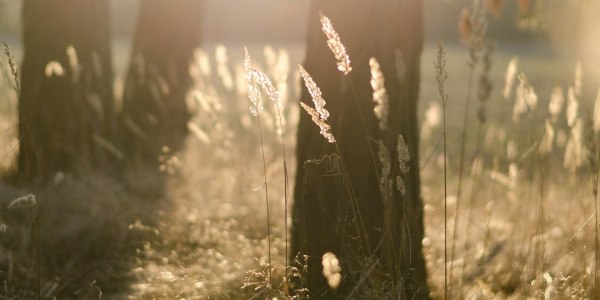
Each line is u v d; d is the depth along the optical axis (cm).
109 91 953
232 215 764
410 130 517
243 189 825
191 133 1146
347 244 480
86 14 907
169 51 1148
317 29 511
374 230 491
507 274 539
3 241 617
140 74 1124
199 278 566
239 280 550
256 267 562
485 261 565
